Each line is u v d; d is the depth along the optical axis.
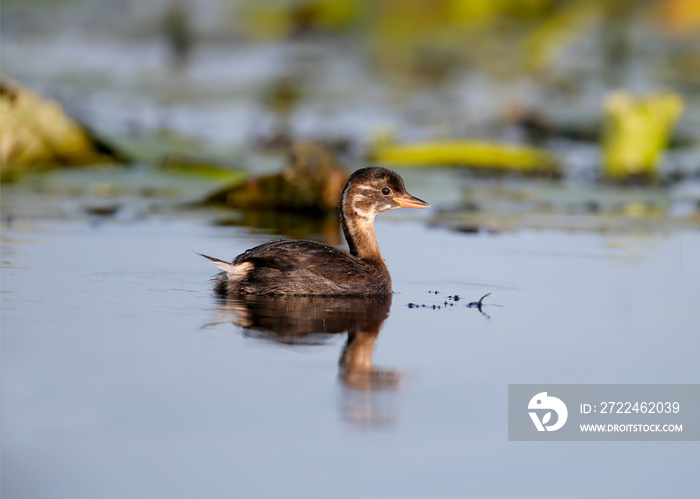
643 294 11.91
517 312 11.03
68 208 16.56
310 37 33.62
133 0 35.94
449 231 15.85
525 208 18.00
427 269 13.10
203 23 34.22
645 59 30.45
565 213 17.61
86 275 11.95
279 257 11.51
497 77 29.47
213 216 16.64
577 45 31.08
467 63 30.53
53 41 32.34
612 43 31.28
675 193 19.75
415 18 33.66
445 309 11.08
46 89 26.78
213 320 10.23
